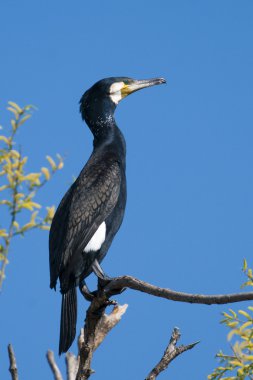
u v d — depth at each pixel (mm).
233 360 7289
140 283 7848
